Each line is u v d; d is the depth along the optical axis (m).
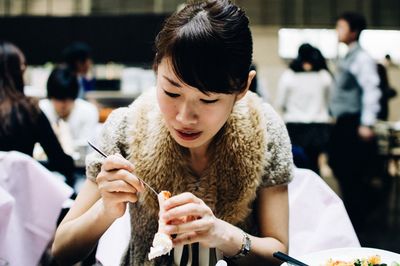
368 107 4.40
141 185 1.09
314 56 5.43
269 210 1.24
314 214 1.51
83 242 1.17
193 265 1.18
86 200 1.24
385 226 4.81
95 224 1.14
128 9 8.25
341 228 1.47
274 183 1.23
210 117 1.01
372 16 8.30
